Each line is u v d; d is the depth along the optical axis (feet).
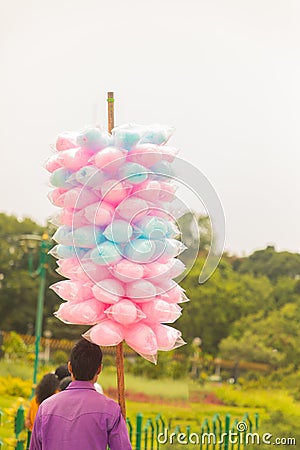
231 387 56.75
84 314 13.05
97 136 13.23
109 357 53.01
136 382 53.31
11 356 55.52
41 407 13.37
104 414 13.03
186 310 64.54
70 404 13.14
